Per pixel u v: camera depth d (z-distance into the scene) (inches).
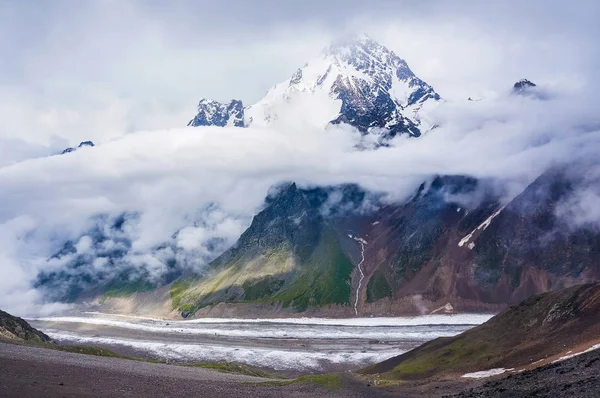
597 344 4025.6
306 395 4097.0
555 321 5132.9
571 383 2987.2
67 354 5403.5
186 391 3543.3
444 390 4141.2
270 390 4202.8
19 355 4461.1
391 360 6515.8
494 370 4613.7
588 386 2832.2
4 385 2940.5
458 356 5388.8
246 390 4035.4
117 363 5068.9
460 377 4618.6
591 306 4948.3
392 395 4205.2
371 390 4458.7
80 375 3612.2
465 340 5762.8
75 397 2854.3
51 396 2805.1
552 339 4781.0
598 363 3324.3
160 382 3809.1
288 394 4060.0
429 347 6235.2
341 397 4133.9
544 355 4456.2
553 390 2960.1
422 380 4825.3
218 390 3811.5
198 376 4832.7
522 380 3533.5
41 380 3238.2
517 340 5236.2
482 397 3277.6
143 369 4776.1
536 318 5418.3
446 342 6112.2
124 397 3031.5
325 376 4921.3
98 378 3587.6
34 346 6378.0
